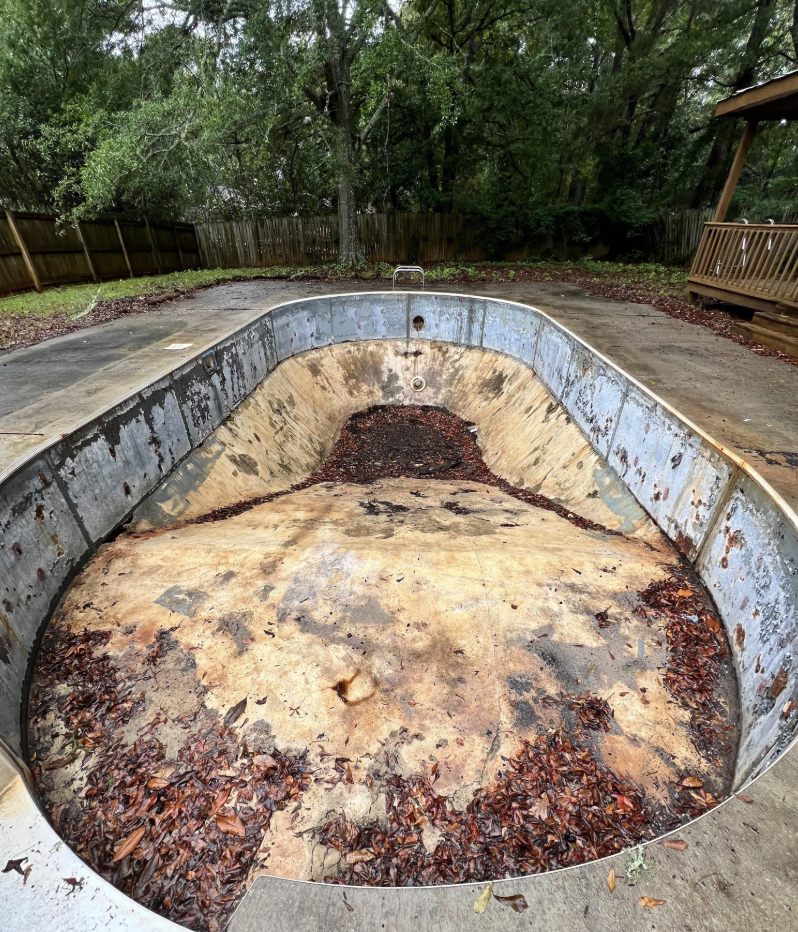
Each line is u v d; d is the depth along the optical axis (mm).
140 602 3549
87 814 2373
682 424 4289
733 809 1779
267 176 19172
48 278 12469
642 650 3229
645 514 4727
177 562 3936
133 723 2781
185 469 5629
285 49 11172
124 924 1497
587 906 1485
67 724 2783
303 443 8453
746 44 18047
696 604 3572
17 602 3119
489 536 4602
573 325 8773
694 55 17719
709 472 3844
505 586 3676
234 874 2154
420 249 19406
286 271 16438
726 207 9758
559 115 17312
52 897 1580
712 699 2939
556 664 3131
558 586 3689
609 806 2395
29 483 3428
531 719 2820
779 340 7340
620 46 20234
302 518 5125
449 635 3311
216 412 6664
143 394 4977
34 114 14508
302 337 10250
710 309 9781
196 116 11711
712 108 23688
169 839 2271
